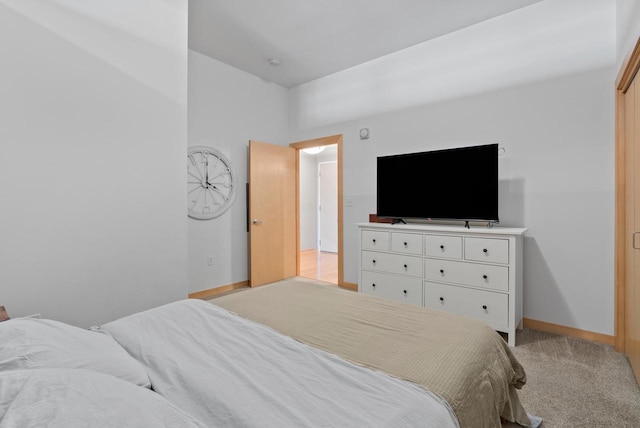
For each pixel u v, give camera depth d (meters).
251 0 2.68
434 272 2.80
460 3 2.72
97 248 1.99
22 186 1.73
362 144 3.90
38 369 0.73
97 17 1.99
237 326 1.36
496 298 2.48
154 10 2.24
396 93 3.59
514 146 2.83
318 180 7.25
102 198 2.01
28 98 1.75
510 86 2.85
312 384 0.92
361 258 3.29
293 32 3.19
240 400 0.83
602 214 2.45
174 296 2.34
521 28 2.79
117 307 2.07
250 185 4.05
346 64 3.91
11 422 0.53
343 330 1.35
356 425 0.75
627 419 1.58
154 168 2.24
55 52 1.83
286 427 0.73
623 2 2.14
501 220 2.89
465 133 3.11
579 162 2.54
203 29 3.14
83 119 1.93
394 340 1.25
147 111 2.20
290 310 1.60
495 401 1.15
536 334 2.62
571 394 1.79
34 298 1.77
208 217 3.74
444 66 3.23
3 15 1.68
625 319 2.25
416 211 3.19
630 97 2.08
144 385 0.90
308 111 4.47
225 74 3.90
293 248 4.65
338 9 2.81
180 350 1.14
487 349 1.25
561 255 2.62
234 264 4.05
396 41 3.36
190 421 0.69
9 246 1.70
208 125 3.75
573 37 2.55
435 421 0.80
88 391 0.66
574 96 2.55
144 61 2.19
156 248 2.25
